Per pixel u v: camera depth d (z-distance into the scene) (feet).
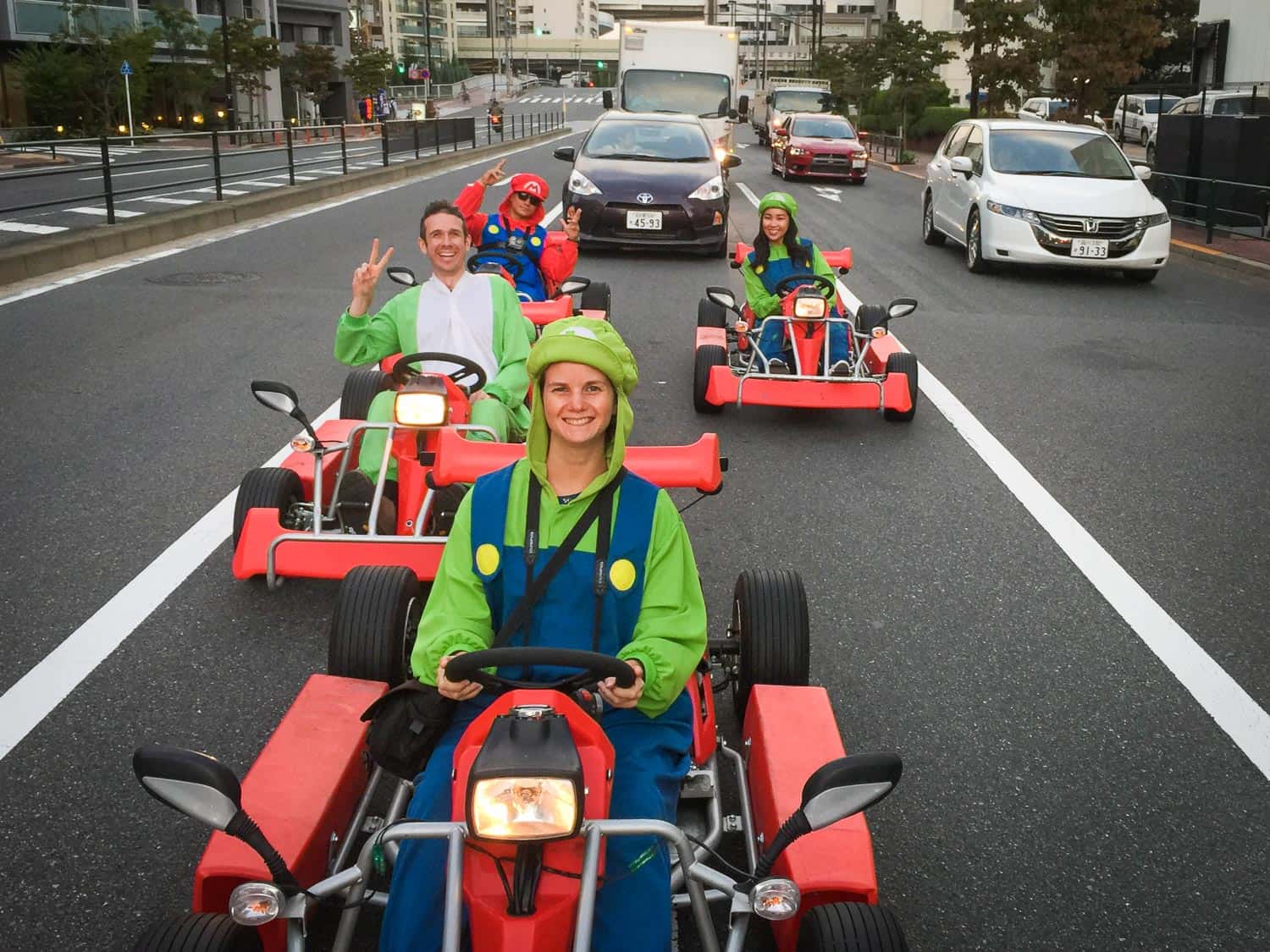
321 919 9.68
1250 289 48.06
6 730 12.99
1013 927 10.42
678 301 41.63
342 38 226.17
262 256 49.47
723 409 27.32
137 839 11.19
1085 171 50.26
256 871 8.13
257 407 26.27
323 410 26.22
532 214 28.48
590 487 9.02
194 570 17.34
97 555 17.83
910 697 14.39
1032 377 31.55
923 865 11.24
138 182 81.51
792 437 25.29
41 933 9.89
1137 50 93.97
